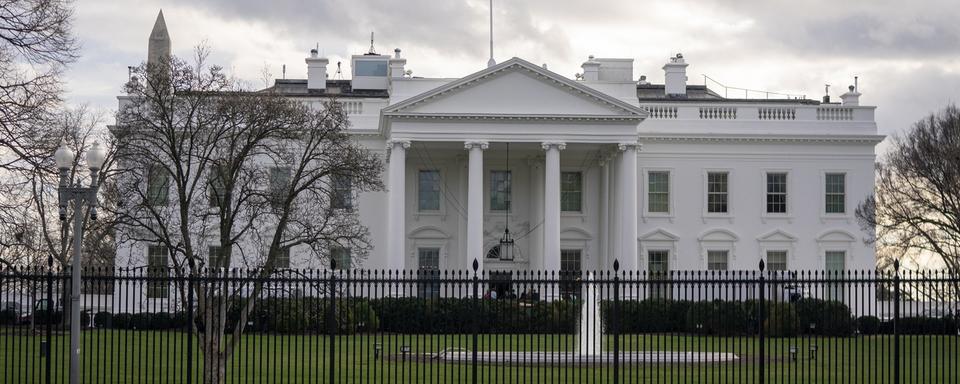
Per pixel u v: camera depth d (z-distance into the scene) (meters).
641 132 67.62
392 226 62.28
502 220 68.00
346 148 42.47
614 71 77.06
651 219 68.12
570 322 45.56
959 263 54.44
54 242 56.38
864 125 68.88
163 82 36.78
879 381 31.89
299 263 61.22
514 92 62.78
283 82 83.56
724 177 68.81
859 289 66.19
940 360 38.81
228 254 34.69
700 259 68.12
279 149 40.94
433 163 67.88
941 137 58.47
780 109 68.75
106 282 27.19
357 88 80.62
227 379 31.38
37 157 37.56
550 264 62.06
